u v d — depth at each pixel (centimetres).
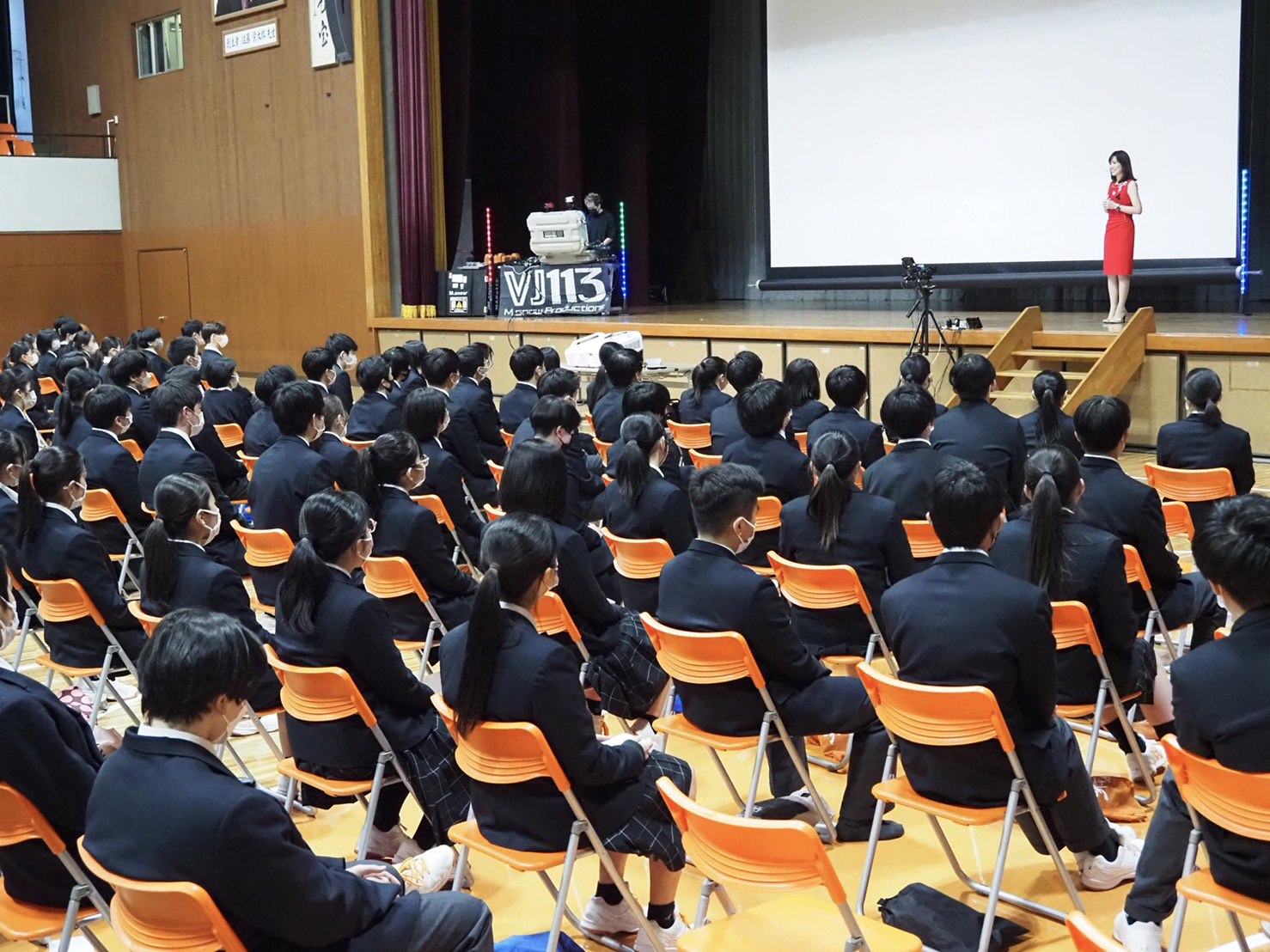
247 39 1731
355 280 1634
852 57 1530
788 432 667
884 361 1144
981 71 1418
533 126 1820
